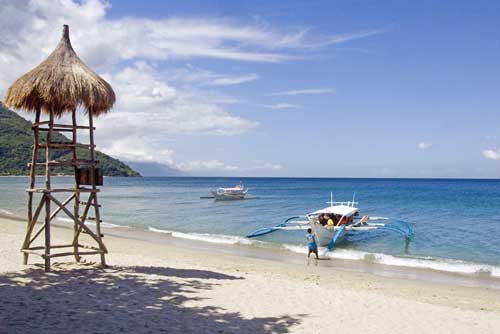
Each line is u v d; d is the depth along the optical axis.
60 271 10.46
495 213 41.06
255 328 7.29
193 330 6.87
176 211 42.06
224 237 23.41
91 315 7.24
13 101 10.22
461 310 9.53
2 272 10.00
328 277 13.30
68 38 10.66
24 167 177.25
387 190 103.69
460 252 19.95
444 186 137.75
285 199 65.19
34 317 6.91
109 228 27.27
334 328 7.62
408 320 8.42
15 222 26.66
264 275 12.79
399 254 19.14
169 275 11.13
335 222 26.45
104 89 10.40
